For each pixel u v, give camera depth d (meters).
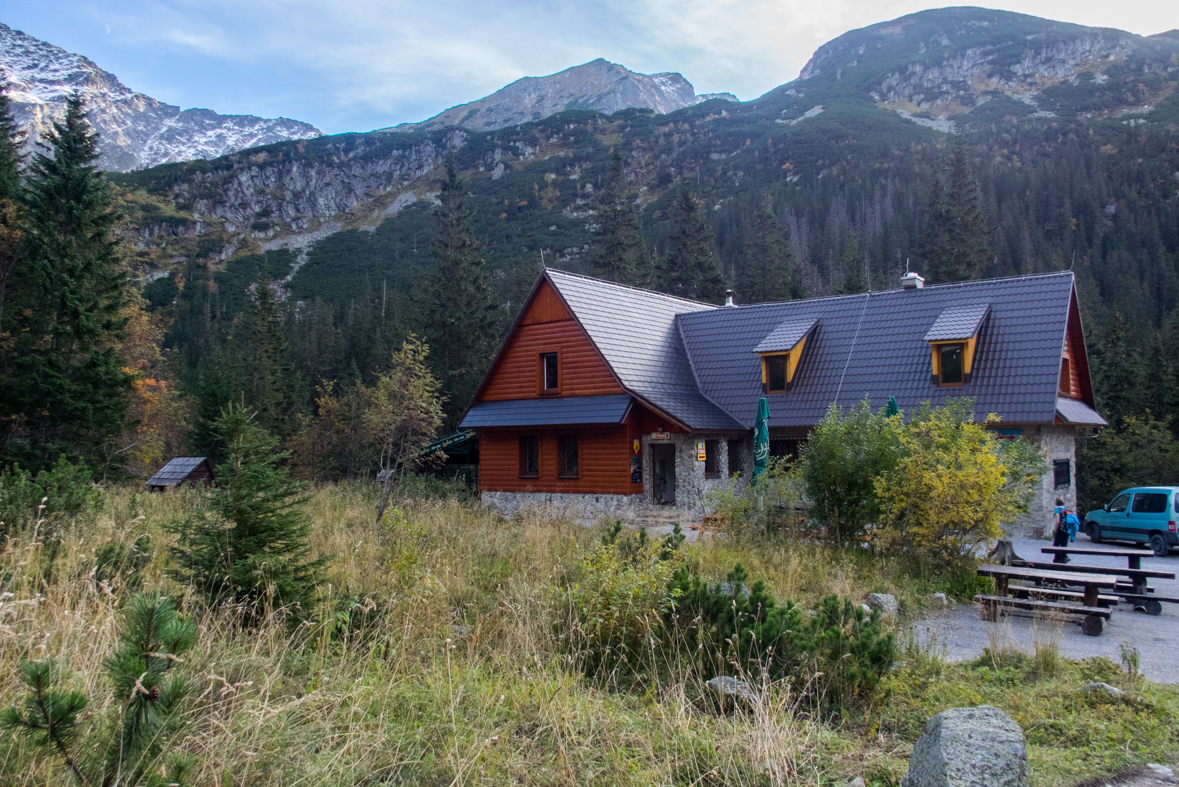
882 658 6.57
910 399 22.78
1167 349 49.81
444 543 12.45
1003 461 13.31
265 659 5.88
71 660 5.16
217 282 184.25
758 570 11.80
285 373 57.56
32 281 28.17
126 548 8.80
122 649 3.48
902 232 123.56
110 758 3.60
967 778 3.95
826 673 6.39
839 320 26.70
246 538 7.14
